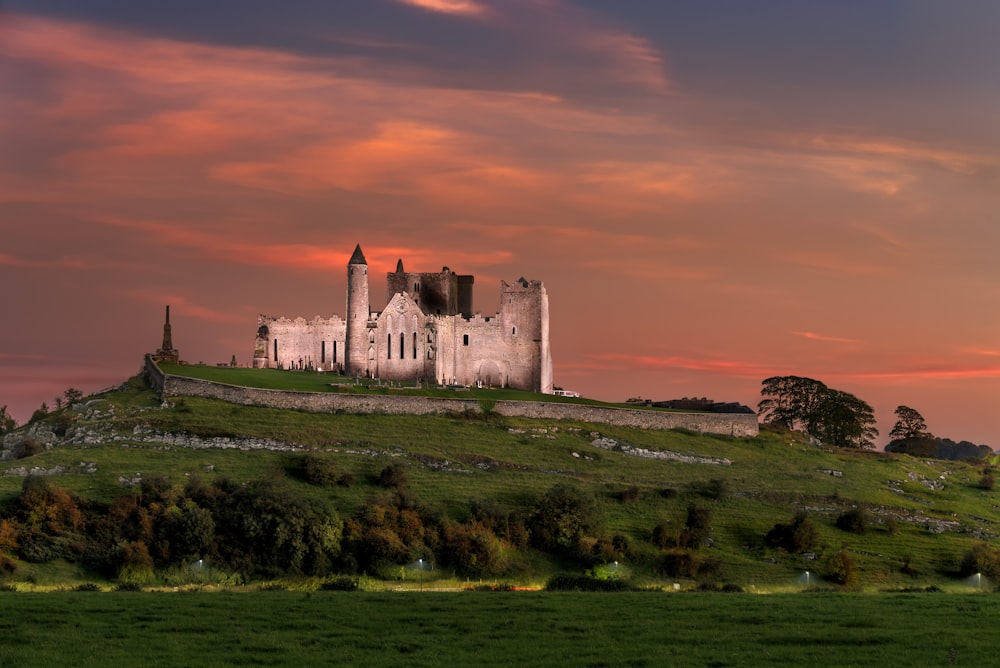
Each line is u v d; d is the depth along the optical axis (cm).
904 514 18588
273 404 19425
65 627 8300
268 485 14538
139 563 12962
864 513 17788
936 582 15338
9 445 18838
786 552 15888
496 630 8331
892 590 14088
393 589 12825
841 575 14750
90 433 17938
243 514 13975
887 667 7300
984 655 7581
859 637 8062
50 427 18975
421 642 7938
